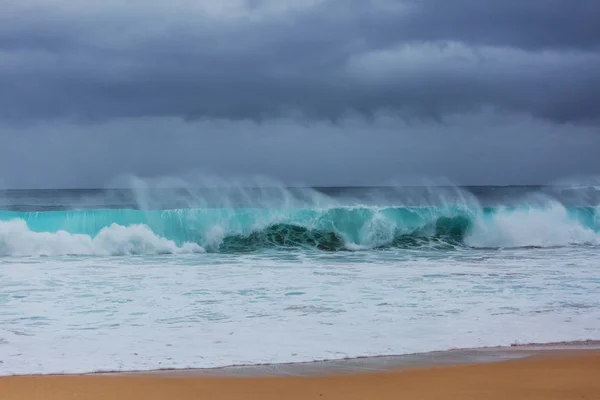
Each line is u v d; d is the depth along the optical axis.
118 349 8.33
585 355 8.22
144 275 14.44
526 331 9.46
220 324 9.73
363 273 14.73
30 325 9.68
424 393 6.55
